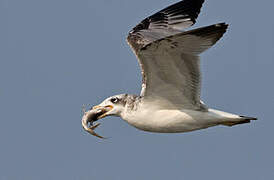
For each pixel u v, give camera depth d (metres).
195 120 14.41
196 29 12.07
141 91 14.85
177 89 14.02
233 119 14.33
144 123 14.77
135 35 15.23
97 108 15.31
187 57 12.98
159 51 12.88
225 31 12.09
